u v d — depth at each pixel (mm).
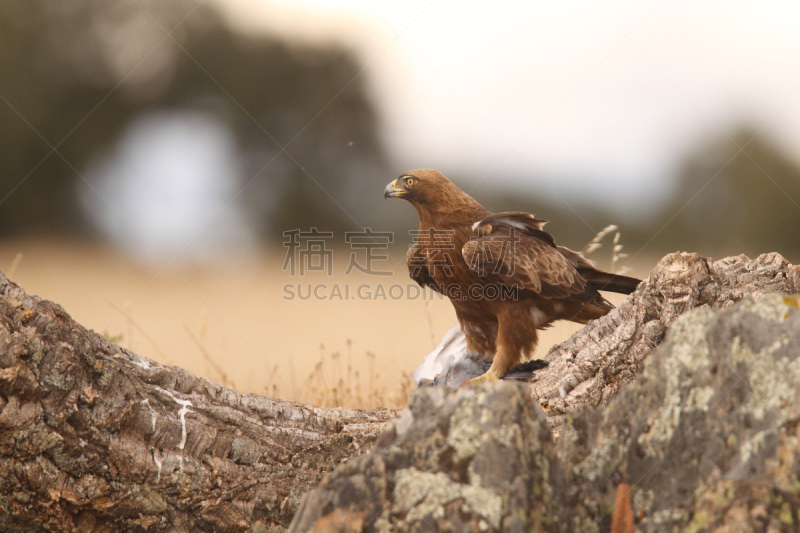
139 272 39812
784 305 5152
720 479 4680
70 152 58344
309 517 5070
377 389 14203
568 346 10062
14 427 6551
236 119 64625
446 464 5027
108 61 64312
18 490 6742
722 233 54062
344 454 8695
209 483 7801
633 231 51188
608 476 5297
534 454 5094
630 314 9469
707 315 5371
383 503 4977
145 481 7414
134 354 7766
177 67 66438
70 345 6902
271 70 68188
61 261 42750
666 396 5301
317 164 65312
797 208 54406
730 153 53375
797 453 4539
